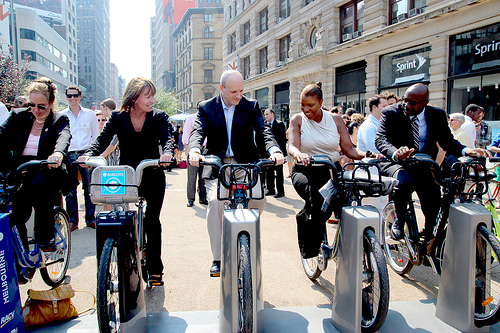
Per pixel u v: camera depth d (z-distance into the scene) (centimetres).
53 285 351
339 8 1922
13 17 5588
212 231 305
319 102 339
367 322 258
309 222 319
